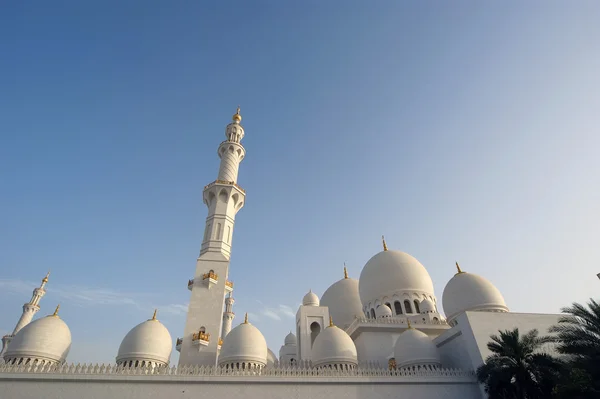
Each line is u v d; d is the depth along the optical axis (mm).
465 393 48438
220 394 42969
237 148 79938
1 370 39812
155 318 53688
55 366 41188
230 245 67562
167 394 41875
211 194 71938
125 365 47594
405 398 46969
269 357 66875
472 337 51375
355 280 84938
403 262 75188
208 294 59062
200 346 53625
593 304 38219
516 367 40750
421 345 52938
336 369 50094
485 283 66312
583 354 37344
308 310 67062
